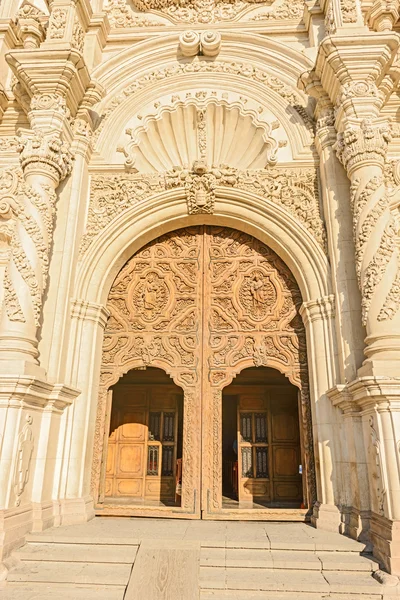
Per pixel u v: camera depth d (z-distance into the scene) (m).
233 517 6.04
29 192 6.06
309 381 6.37
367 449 5.10
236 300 7.04
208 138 7.85
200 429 6.46
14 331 5.44
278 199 6.95
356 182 6.01
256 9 8.41
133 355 6.86
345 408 5.50
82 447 6.01
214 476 6.29
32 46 7.47
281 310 6.91
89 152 7.30
